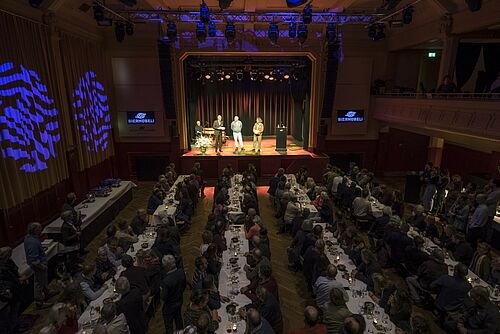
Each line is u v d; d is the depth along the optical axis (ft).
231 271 19.12
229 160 50.67
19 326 19.79
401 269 24.31
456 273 17.60
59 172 34.63
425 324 12.90
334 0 38.32
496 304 16.78
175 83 49.70
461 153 47.19
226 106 65.41
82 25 40.32
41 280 21.24
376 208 31.37
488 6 31.99
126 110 49.65
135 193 45.91
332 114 52.34
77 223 26.03
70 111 37.32
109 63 47.93
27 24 29.91
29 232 20.79
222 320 15.21
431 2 37.70
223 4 31.42
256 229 23.16
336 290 14.88
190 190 36.60
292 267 26.08
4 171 26.61
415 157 54.85
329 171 41.78
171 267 16.85
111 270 19.10
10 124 27.43
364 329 13.87
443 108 35.14
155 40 47.29
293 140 64.80
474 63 41.01
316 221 29.32
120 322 14.08
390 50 49.98
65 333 14.11
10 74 27.43
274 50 49.16
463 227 28.63
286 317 20.76
